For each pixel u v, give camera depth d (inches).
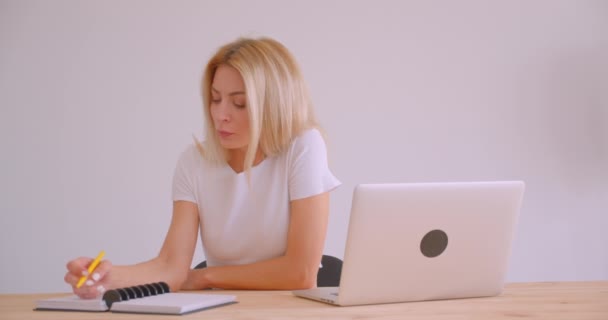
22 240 137.6
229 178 80.7
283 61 77.8
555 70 157.8
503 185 60.4
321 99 147.9
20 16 137.9
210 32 144.4
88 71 140.1
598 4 159.5
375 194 55.4
